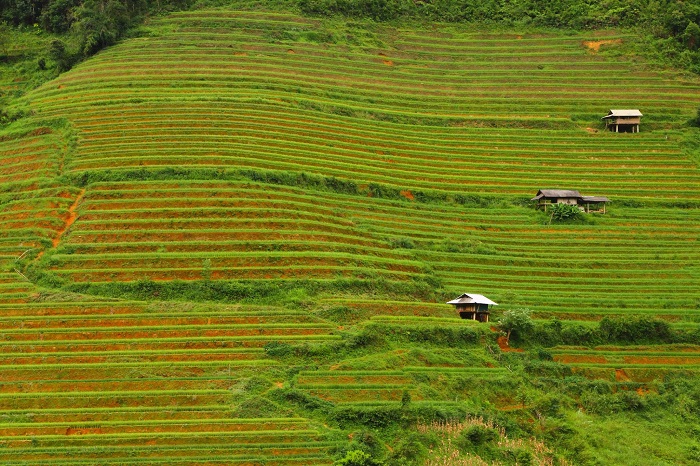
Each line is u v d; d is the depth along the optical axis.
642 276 76.06
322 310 62.56
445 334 62.38
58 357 55.53
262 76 106.62
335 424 50.03
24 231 71.25
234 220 71.88
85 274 65.44
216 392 52.06
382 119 103.44
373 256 72.44
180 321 60.03
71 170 79.75
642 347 65.94
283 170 82.06
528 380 58.44
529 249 79.50
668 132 105.12
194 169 78.38
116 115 91.12
